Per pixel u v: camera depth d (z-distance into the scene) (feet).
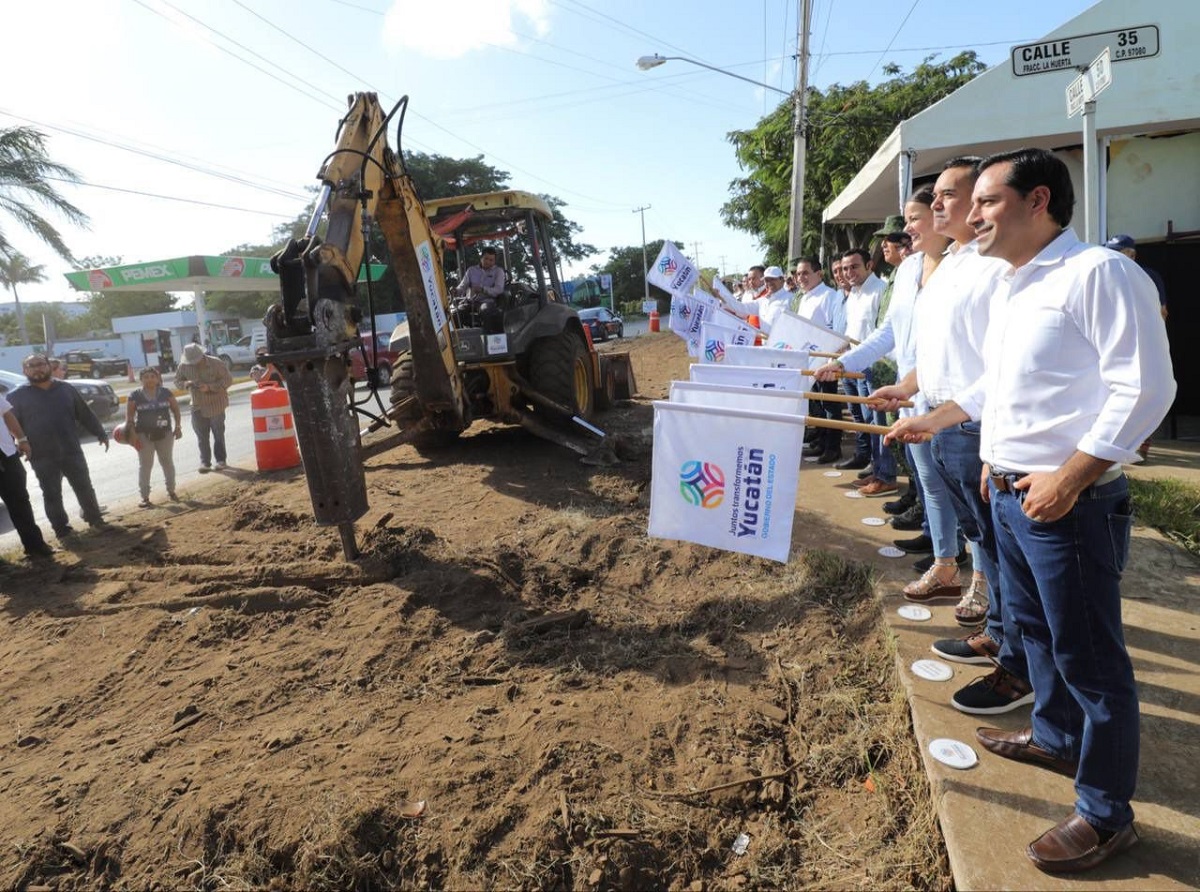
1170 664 9.30
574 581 14.06
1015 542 6.97
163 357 108.88
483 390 23.13
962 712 8.55
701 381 14.12
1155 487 14.97
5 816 8.66
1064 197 6.28
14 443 18.22
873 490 17.16
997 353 7.06
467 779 8.50
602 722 9.51
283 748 9.41
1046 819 6.92
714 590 13.12
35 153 54.13
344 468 13.80
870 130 58.75
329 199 14.29
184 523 20.21
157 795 8.69
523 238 24.98
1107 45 13.64
